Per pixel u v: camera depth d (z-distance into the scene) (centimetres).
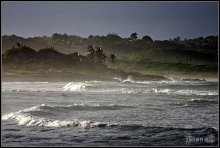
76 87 18125
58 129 5375
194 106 8931
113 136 4884
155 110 7975
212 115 7169
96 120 6431
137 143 4491
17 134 5003
